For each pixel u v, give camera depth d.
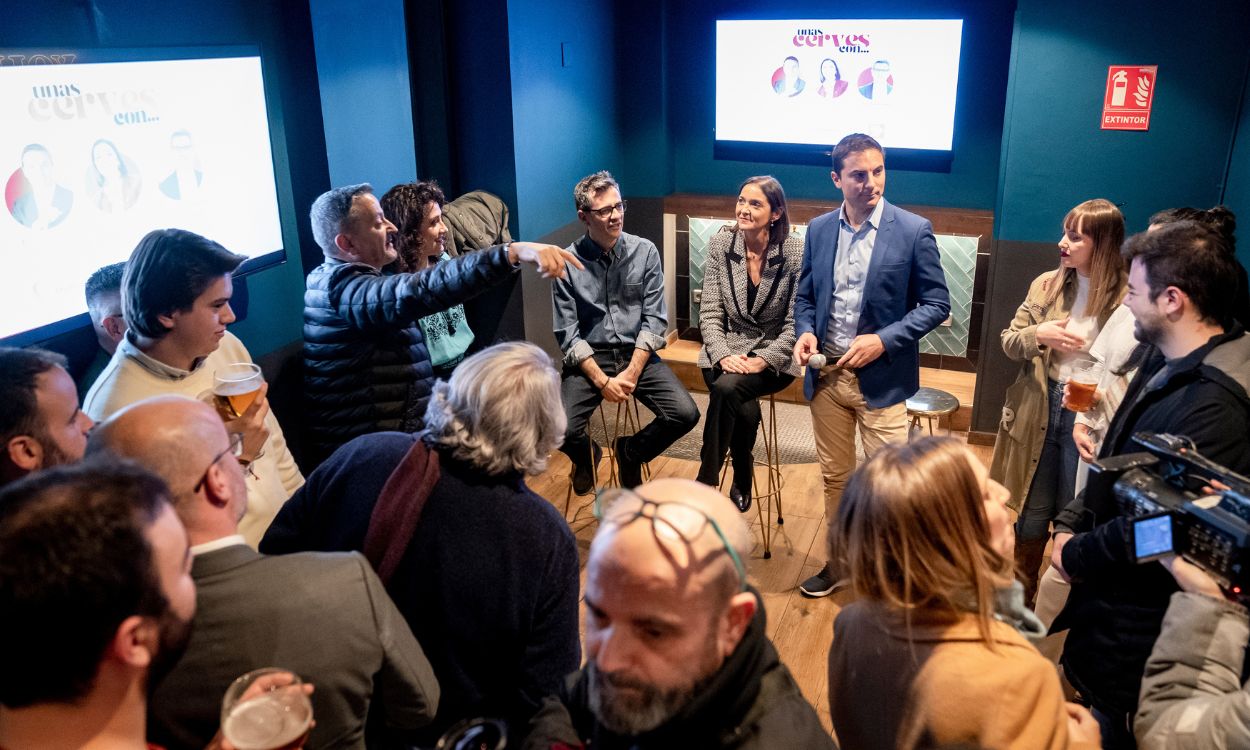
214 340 2.13
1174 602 1.45
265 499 2.18
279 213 3.27
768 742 1.01
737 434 3.62
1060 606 2.36
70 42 2.48
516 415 1.58
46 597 0.91
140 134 2.65
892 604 1.20
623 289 3.70
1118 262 2.65
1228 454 1.66
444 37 4.09
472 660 1.64
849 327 3.19
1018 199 4.11
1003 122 4.38
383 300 2.64
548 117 4.52
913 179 5.09
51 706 0.95
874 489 1.22
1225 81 3.71
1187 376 1.76
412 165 4.13
